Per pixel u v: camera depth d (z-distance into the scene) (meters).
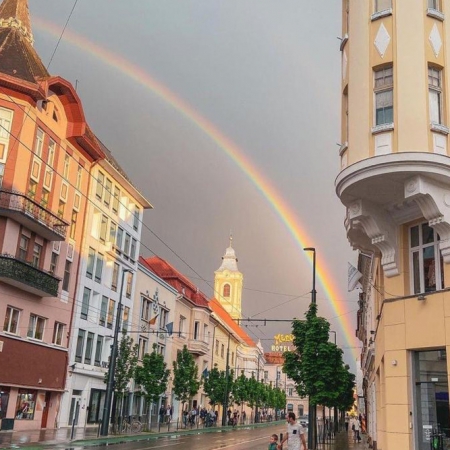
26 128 33.81
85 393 40.78
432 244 15.52
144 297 52.41
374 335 23.69
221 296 114.06
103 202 45.03
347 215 17.98
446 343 14.22
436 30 15.67
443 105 15.27
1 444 22.95
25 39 37.88
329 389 24.88
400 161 14.34
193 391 50.06
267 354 143.25
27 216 32.56
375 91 15.75
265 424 81.88
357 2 16.81
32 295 34.44
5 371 31.27
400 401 15.38
